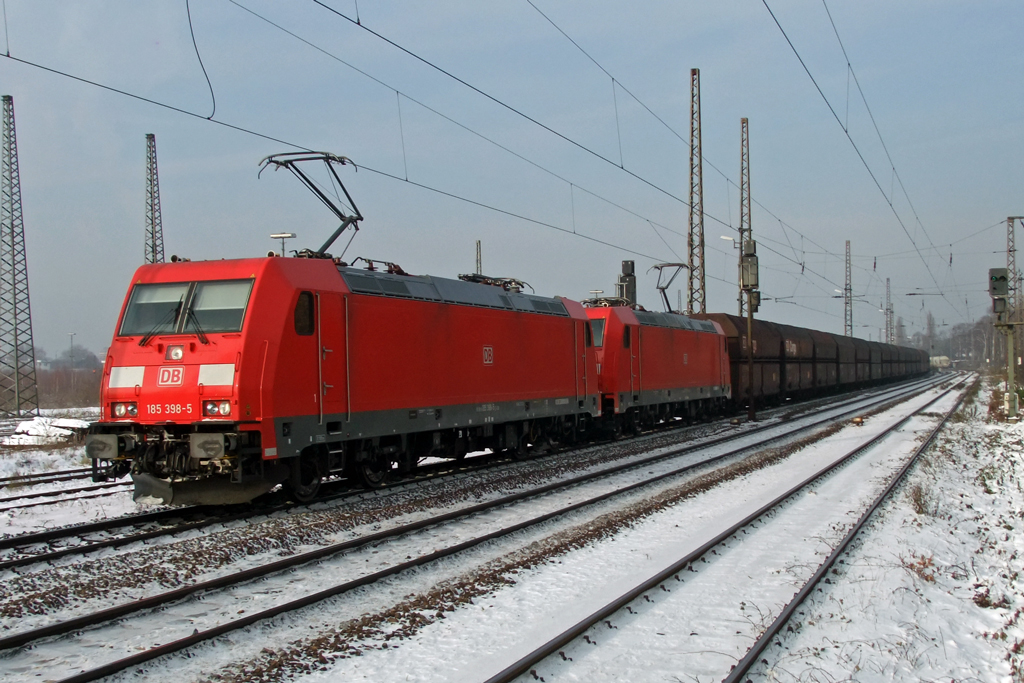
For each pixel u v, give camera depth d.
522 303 18.20
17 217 39.69
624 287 33.12
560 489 14.23
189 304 11.41
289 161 13.47
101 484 15.30
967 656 6.66
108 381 11.40
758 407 37.56
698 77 34.66
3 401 48.69
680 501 13.28
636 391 23.92
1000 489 15.19
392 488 13.90
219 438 10.52
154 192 46.31
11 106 39.12
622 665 6.07
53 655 6.15
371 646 6.40
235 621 6.61
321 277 12.36
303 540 10.02
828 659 6.23
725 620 7.17
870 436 24.17
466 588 8.04
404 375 13.97
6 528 10.85
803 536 10.62
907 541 10.30
